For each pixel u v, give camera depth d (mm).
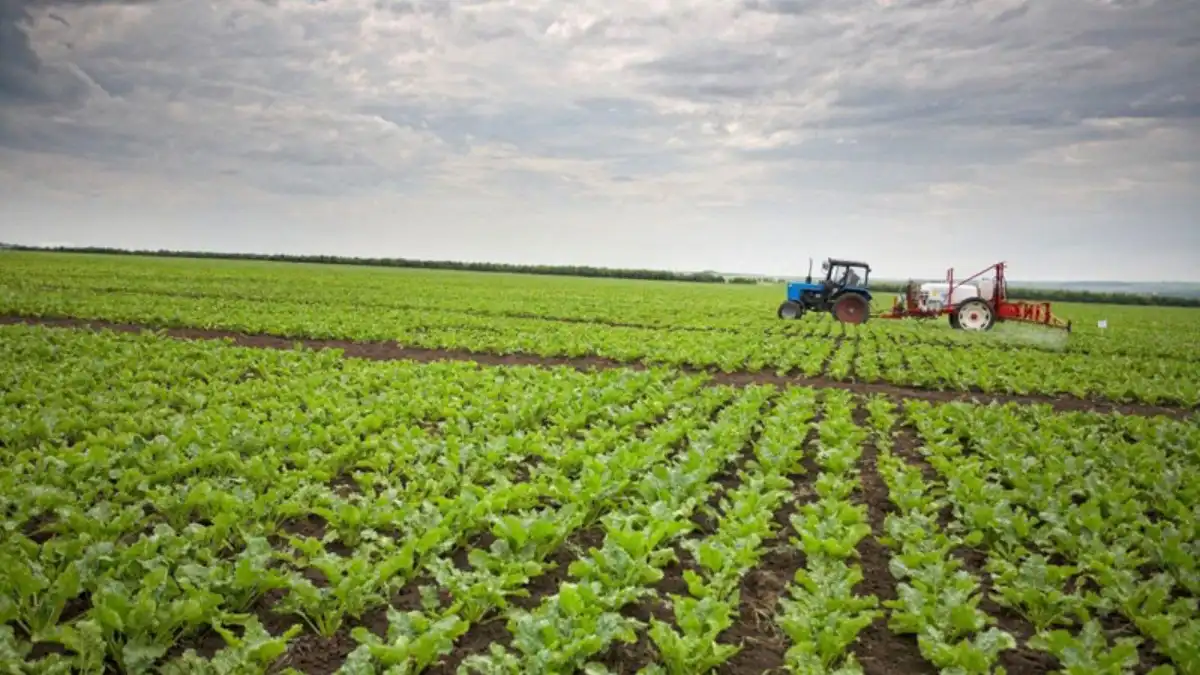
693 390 17438
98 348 19078
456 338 25109
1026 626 7352
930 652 6359
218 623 6242
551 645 6039
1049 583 7652
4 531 8016
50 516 9102
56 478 9188
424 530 8148
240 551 8250
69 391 13656
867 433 13734
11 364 16297
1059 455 11945
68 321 26906
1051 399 19000
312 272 75375
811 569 7965
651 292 64812
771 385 17531
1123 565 7988
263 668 6055
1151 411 17984
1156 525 8734
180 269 66875
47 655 6258
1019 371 20938
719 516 9531
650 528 8047
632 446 11219
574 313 37062
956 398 18594
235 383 16641
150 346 20125
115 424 11805
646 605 7469
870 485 11305
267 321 27141
